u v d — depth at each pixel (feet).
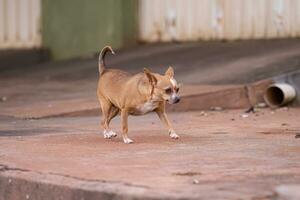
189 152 32.94
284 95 51.34
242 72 58.70
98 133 40.50
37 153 33.71
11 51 83.30
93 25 80.69
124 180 26.76
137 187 25.46
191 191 24.44
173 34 78.02
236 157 31.40
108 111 38.01
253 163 29.91
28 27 83.87
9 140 38.22
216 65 63.16
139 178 26.96
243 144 35.29
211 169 28.58
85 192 26.32
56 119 48.60
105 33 79.92
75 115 50.19
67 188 27.02
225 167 29.01
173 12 77.87
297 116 47.32
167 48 75.05
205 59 66.54
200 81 57.98
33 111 51.21
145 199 24.13
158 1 78.84
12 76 74.49
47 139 38.32
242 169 28.55
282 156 31.65
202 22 75.82
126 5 79.66
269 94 52.44
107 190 25.62
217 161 30.42
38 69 77.61
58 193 27.37
